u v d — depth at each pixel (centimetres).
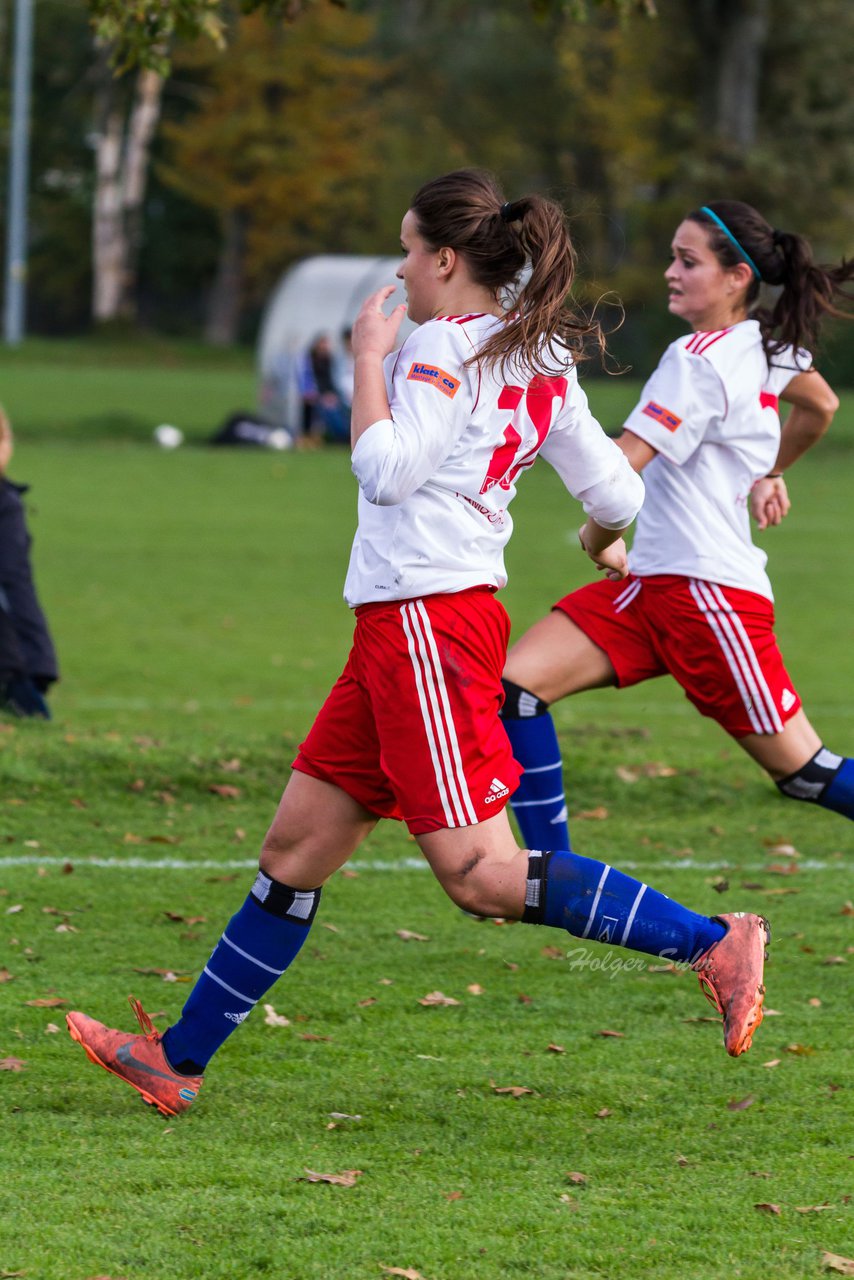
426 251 1112
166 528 6000
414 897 1859
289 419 9719
